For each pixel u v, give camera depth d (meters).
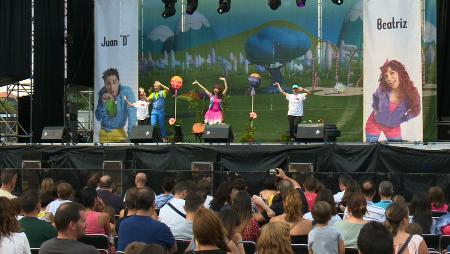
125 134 19.34
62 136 17.33
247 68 19.62
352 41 18.66
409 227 5.49
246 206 6.24
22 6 18.66
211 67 19.98
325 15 18.95
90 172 14.75
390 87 16.81
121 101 19.41
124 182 14.45
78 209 4.71
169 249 5.70
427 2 17.09
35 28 19.44
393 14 16.84
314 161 13.77
